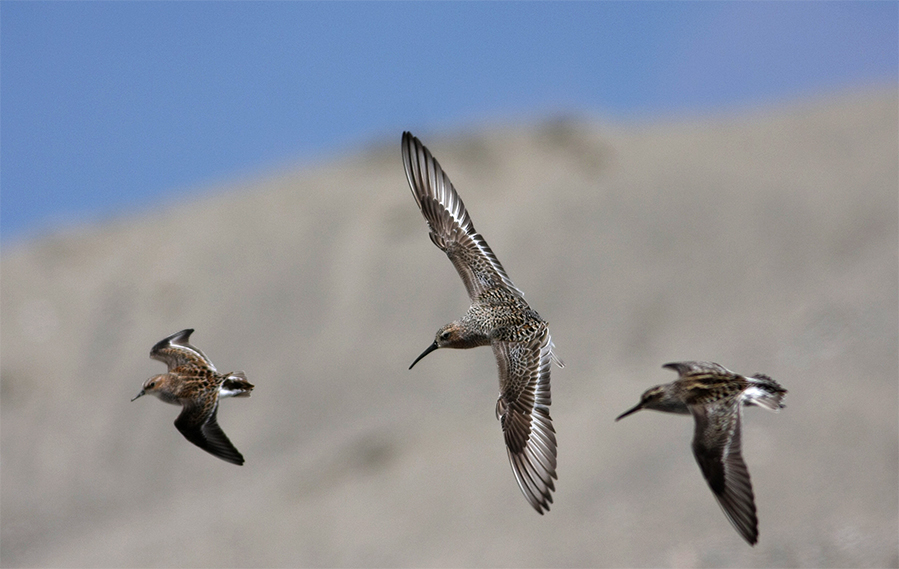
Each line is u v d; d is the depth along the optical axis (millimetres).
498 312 11398
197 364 12492
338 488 55594
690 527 38750
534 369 10992
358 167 90312
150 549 55188
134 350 73750
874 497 37531
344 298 76125
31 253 84562
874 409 42625
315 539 50406
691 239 73250
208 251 81688
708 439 9961
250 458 65250
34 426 69188
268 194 87938
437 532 46750
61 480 65750
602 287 70750
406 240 80188
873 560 33688
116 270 80812
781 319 56688
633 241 74375
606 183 80812
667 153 83750
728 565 35750
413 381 68562
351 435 63750
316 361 71500
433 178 12523
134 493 65000
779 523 37375
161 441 68188
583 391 56375
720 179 78750
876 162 76938
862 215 70625
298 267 79062
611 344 64938
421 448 56969
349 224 82750
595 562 38656
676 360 56281
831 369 47000
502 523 45156
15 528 61875
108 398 71062
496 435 54906
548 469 10344
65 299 79312
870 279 56375
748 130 86500
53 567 56688
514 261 75000
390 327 73250
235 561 50875
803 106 89375
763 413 44406
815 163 78875
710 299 66438
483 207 81438
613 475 44562
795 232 70938
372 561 46344
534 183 82812
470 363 68812
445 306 73625
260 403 69500
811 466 40094
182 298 77438
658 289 69062
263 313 75938
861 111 85625
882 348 47156
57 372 73312
